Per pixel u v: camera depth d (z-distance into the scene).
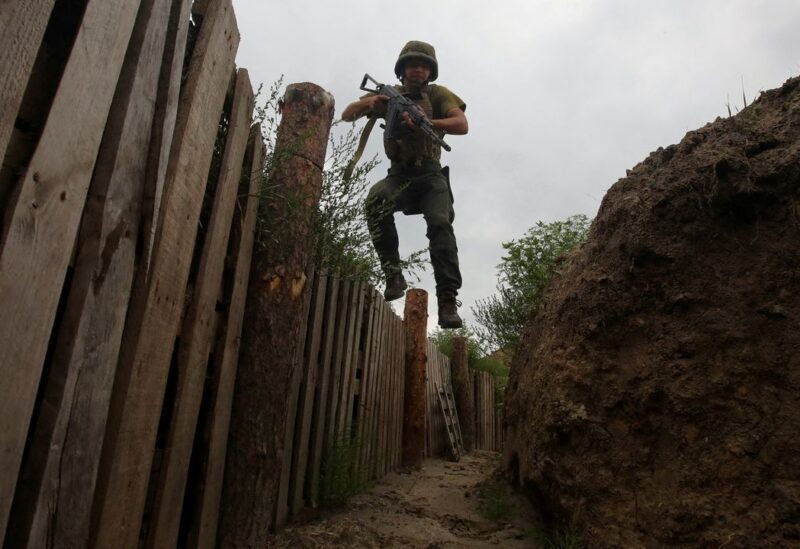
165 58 1.55
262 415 2.41
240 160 2.33
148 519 1.73
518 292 6.38
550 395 3.19
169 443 1.77
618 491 2.70
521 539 3.35
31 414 1.05
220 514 2.26
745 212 2.70
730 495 2.31
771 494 2.22
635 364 2.86
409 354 7.14
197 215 1.83
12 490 1.01
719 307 2.64
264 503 2.37
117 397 1.40
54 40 1.18
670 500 2.48
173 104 1.57
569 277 3.69
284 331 2.54
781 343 2.43
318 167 2.85
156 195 1.48
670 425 2.62
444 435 8.78
